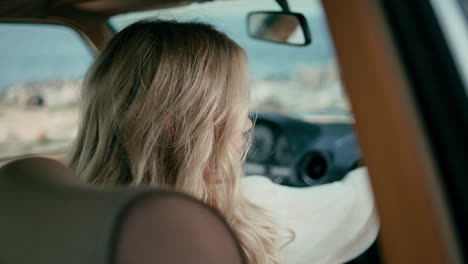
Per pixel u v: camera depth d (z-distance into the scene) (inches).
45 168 26.5
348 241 62.7
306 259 60.0
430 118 23.2
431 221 22.2
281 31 84.7
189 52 43.3
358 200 63.6
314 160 113.7
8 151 102.7
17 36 1471.5
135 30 44.6
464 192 22.5
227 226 21.0
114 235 18.6
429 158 22.7
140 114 42.5
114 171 43.9
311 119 128.2
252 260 47.4
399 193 22.6
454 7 25.6
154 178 42.7
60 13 83.5
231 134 45.8
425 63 23.5
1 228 22.9
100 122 44.4
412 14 23.9
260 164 126.6
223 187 46.4
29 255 21.1
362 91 23.2
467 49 25.2
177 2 78.9
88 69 46.4
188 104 42.7
